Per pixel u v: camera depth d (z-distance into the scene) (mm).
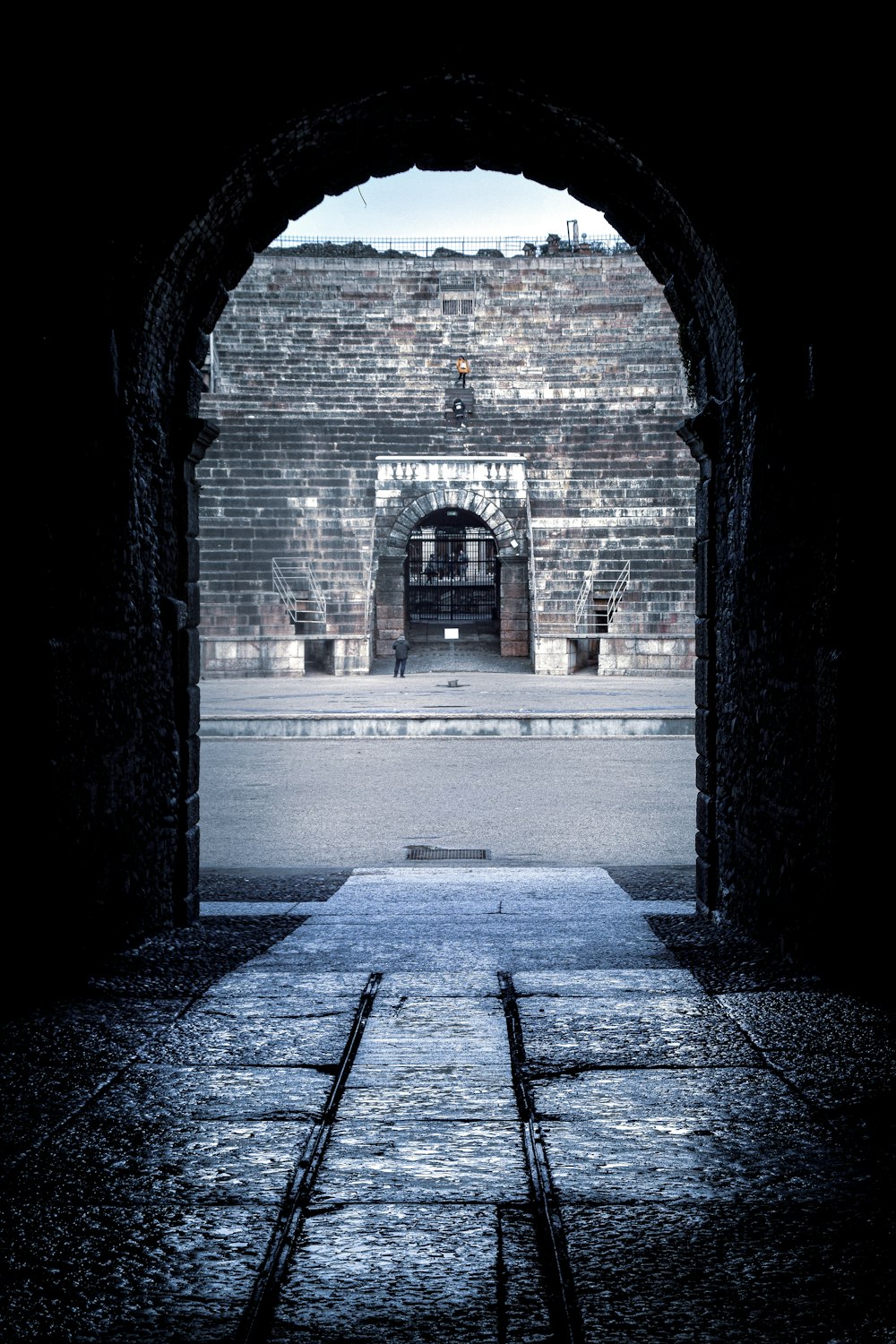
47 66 5512
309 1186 3566
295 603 36281
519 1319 2834
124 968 6625
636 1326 2803
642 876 11516
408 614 42062
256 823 14906
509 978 6148
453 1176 3627
